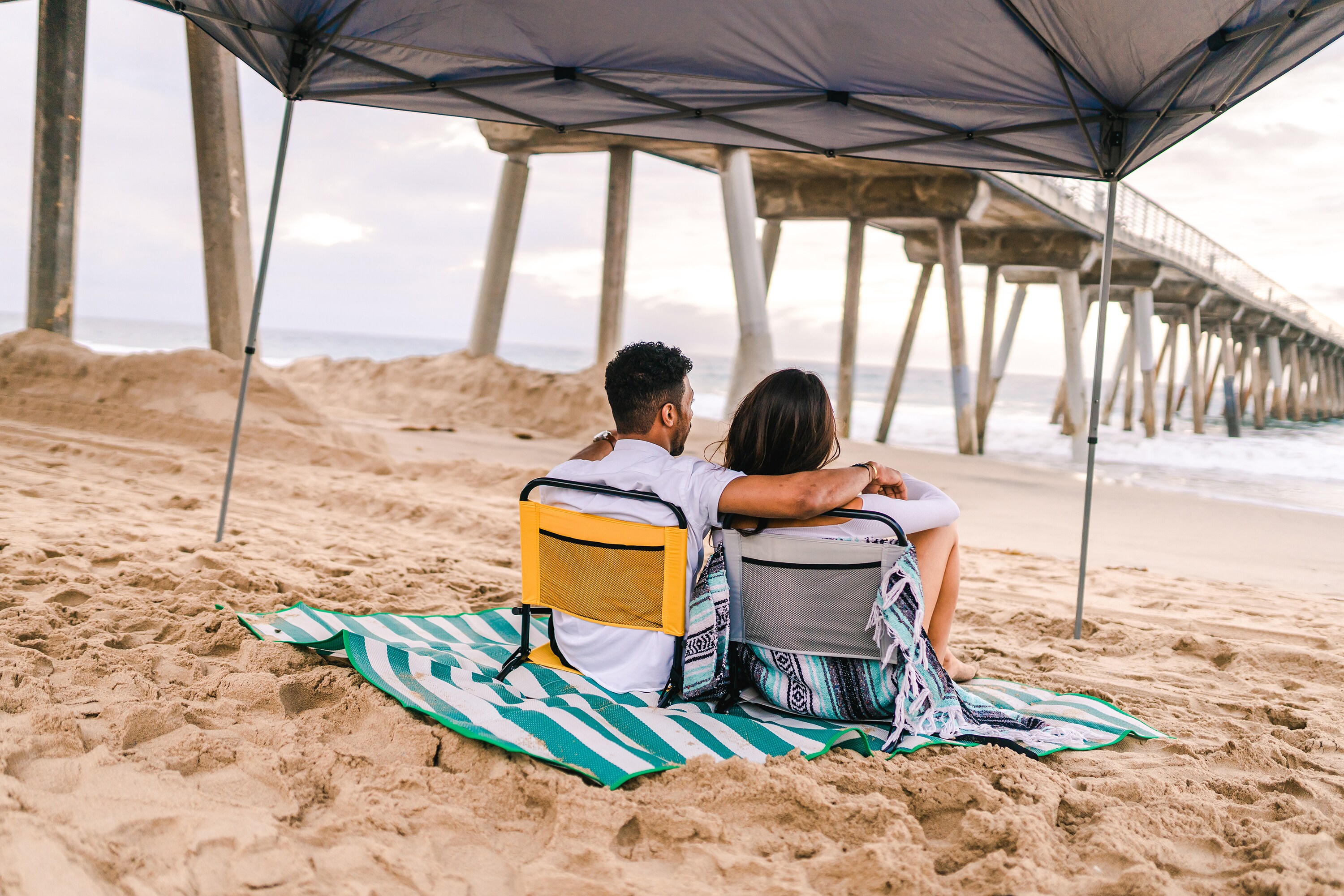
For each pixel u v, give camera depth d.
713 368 88.50
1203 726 2.78
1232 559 6.95
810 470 2.34
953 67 3.81
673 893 1.57
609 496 2.34
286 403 8.77
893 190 16.31
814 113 4.32
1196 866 1.81
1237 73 3.24
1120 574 5.90
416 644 2.85
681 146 14.92
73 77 9.35
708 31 3.84
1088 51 3.51
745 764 2.01
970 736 2.34
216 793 1.81
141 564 3.73
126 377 8.58
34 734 1.91
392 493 6.69
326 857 1.59
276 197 4.45
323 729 2.20
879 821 1.86
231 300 9.64
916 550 2.39
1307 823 1.98
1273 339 45.38
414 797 1.87
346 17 3.94
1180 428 39.25
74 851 1.48
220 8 3.85
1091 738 2.53
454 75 4.32
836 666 2.32
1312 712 2.97
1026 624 4.23
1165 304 32.28
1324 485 13.51
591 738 2.12
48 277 9.44
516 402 14.73
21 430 7.70
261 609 3.31
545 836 1.79
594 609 2.43
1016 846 1.79
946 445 23.06
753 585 2.34
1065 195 16.83
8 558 3.61
